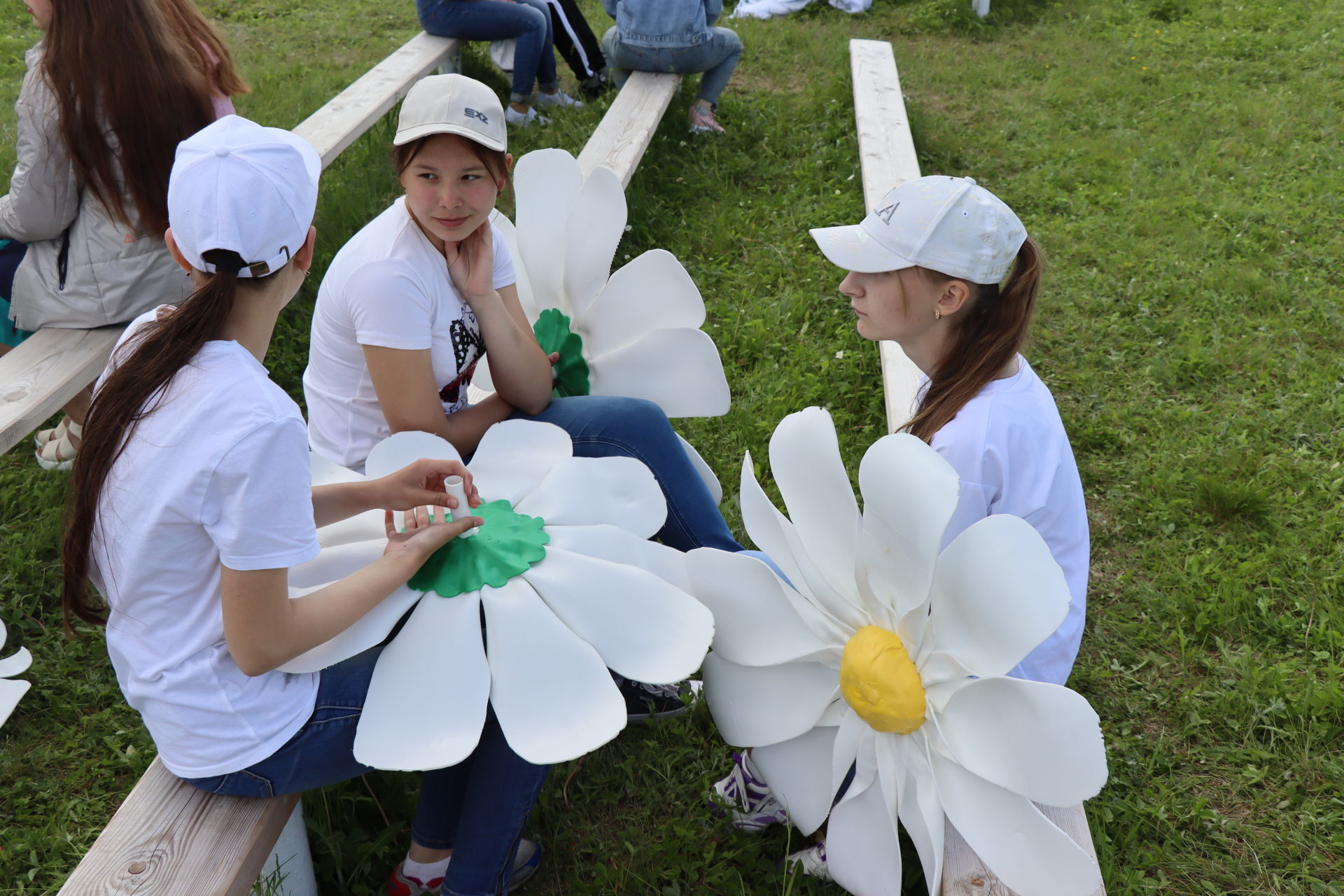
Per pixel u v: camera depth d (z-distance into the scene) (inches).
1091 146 228.7
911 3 320.5
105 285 122.0
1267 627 109.7
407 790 89.7
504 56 232.5
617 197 100.8
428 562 72.9
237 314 59.6
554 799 92.0
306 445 58.5
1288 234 189.6
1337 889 85.0
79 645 106.2
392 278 81.7
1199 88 258.8
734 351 154.9
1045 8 322.3
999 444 72.2
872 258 76.9
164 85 112.3
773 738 76.9
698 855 87.4
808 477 74.7
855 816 74.6
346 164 204.2
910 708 69.8
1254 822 91.5
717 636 77.1
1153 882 85.4
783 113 242.1
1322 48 279.7
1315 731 97.1
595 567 73.6
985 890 68.7
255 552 56.7
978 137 234.7
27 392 113.1
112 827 64.2
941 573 67.1
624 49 222.2
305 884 79.5
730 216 192.7
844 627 74.5
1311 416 140.8
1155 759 96.2
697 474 95.7
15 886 85.2
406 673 67.4
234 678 62.5
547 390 94.5
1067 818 73.4
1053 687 62.7
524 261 104.3
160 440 56.2
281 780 65.6
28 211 117.3
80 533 59.6
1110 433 139.2
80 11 107.7
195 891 60.9
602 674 68.1
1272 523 122.4
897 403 116.0
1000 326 76.5
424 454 79.7
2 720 87.7
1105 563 121.1
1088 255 184.7
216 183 56.9
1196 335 159.0
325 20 301.1
